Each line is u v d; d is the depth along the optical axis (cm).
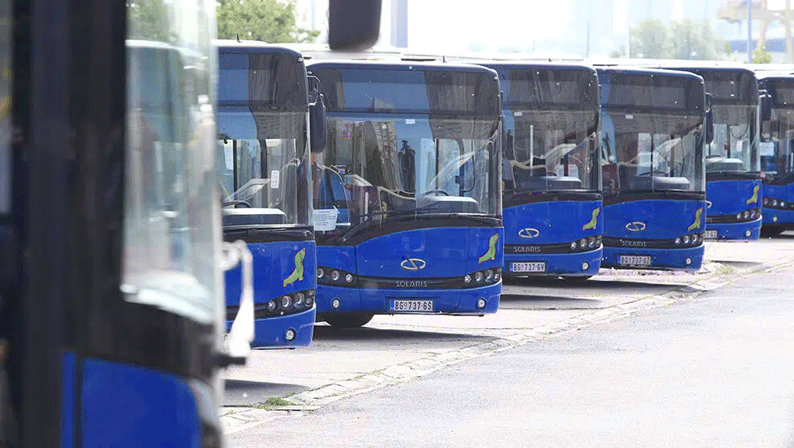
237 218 2608
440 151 3309
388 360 2861
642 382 2491
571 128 4247
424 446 1886
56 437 640
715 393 2341
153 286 682
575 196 4244
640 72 4672
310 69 3272
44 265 640
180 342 677
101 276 647
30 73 641
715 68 5853
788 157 6856
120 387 653
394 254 3269
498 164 3350
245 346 783
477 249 3312
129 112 663
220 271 802
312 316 2673
